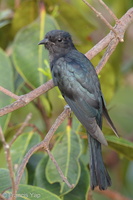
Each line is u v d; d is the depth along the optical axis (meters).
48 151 8.98
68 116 10.93
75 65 10.88
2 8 15.62
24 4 13.16
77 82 10.68
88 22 13.55
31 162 11.74
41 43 11.80
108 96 13.17
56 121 9.62
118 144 11.42
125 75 17.05
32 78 11.89
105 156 15.67
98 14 10.03
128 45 17.42
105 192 14.76
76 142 11.18
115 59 14.59
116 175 15.62
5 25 13.53
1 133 7.35
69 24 13.69
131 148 11.42
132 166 15.52
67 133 11.29
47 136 9.20
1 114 9.59
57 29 12.34
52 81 10.98
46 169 10.70
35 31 12.43
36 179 10.98
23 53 12.16
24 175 10.80
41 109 13.57
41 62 12.08
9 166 7.51
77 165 10.79
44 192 9.40
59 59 11.16
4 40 13.84
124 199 14.78
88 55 11.10
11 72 11.79
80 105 10.55
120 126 16.30
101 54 12.94
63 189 10.46
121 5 14.39
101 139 9.77
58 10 13.37
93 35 16.30
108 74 13.04
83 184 10.98
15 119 14.97
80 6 14.55
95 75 10.83
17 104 9.69
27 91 13.46
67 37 11.81
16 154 11.39
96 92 10.70
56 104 15.09
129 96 16.59
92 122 10.18
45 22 12.57
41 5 12.84
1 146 11.97
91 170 10.06
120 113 16.39
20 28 13.52
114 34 10.98
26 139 11.60
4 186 9.52
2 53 11.89
